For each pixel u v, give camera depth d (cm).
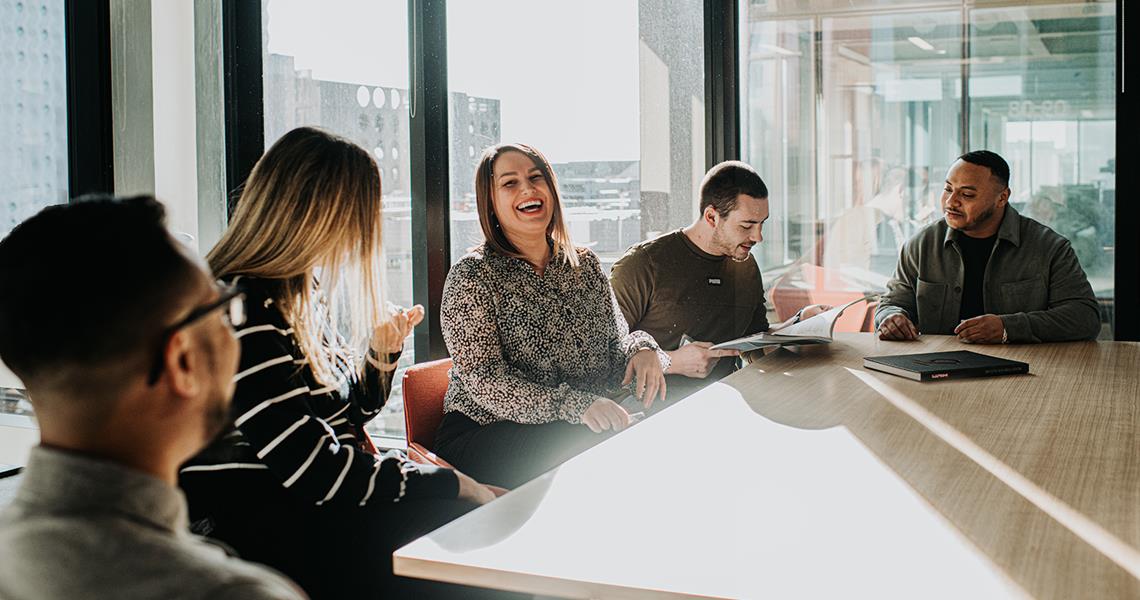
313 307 197
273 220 185
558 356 274
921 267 367
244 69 388
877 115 416
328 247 189
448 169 382
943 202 363
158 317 77
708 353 300
